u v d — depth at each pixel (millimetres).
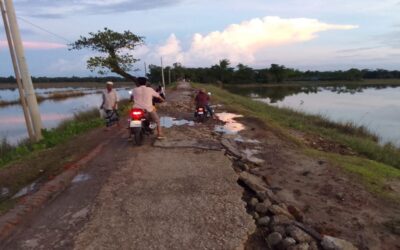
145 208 5293
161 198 5672
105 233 4578
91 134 12062
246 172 7215
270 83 116312
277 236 4512
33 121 12203
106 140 10484
